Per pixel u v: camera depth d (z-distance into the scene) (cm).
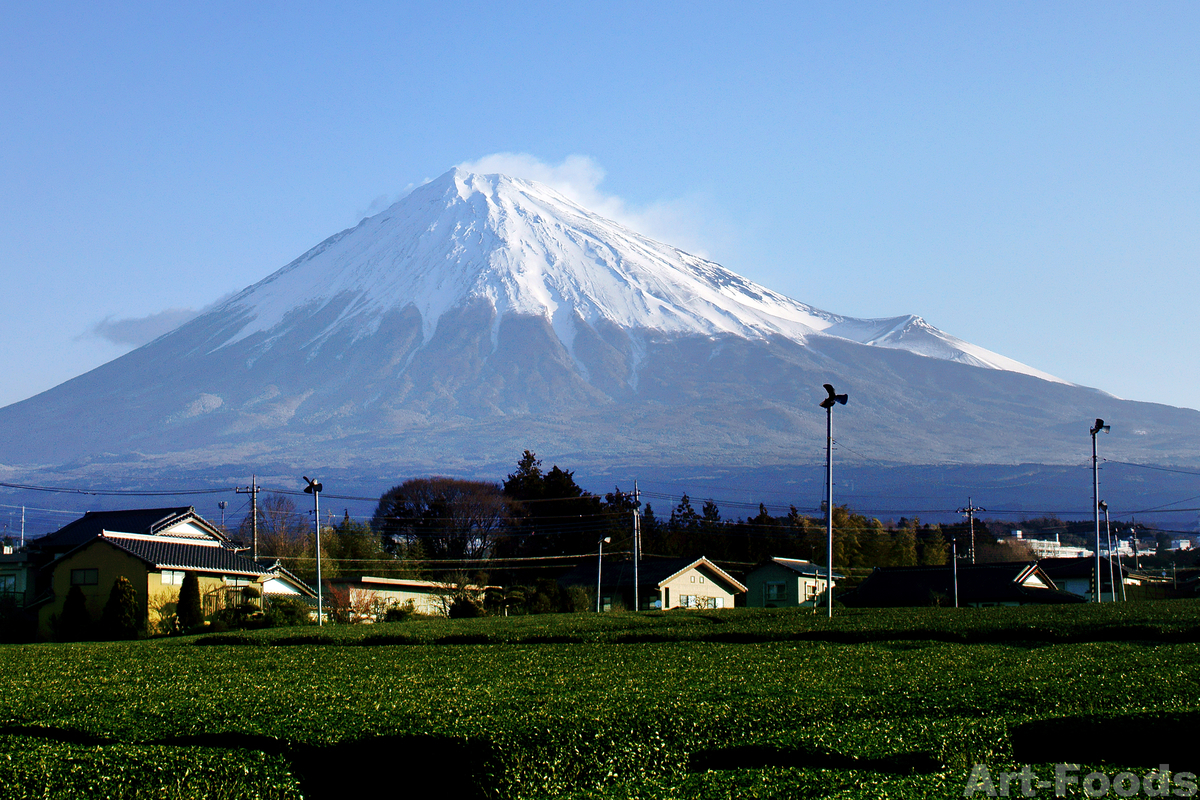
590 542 9500
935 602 6406
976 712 1672
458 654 2988
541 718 1598
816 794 1178
